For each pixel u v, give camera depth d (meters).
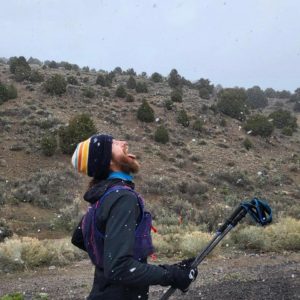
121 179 2.35
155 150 40.84
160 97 59.72
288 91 114.88
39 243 11.69
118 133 43.03
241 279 8.02
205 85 78.19
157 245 11.90
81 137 35.41
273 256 10.52
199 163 40.69
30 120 41.56
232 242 12.13
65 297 7.71
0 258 10.52
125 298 2.21
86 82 61.56
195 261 2.36
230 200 32.31
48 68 74.12
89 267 10.54
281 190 37.94
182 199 31.59
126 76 76.06
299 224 12.67
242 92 69.31
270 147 50.34
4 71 61.06
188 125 49.59
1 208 24.91
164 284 2.18
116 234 2.12
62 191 29.41
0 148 35.31
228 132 51.50
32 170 32.66
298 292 6.96
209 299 6.82
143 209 2.27
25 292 8.18
